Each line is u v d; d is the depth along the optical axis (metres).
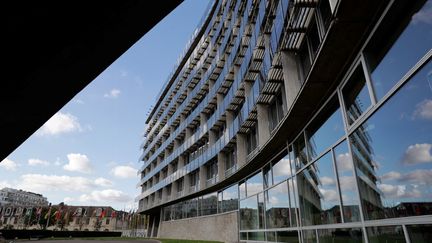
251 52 16.61
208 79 28.67
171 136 39.12
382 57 5.42
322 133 8.57
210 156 24.70
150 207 42.75
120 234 69.25
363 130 6.07
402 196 4.76
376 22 5.51
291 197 11.14
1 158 6.29
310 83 7.63
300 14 9.48
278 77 12.47
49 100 4.77
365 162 5.99
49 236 50.56
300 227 10.05
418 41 4.46
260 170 15.22
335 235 7.46
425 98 4.26
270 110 15.01
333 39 6.14
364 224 5.95
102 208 104.25
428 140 4.22
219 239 21.02
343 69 6.96
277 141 11.70
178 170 33.25
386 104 5.25
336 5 5.48
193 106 34.84
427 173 4.22
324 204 8.20
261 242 14.15
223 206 21.42
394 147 5.01
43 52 4.12
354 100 6.62
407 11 4.75
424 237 4.27
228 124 21.95
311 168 9.30
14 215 101.31
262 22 14.65
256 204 15.46
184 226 29.41
